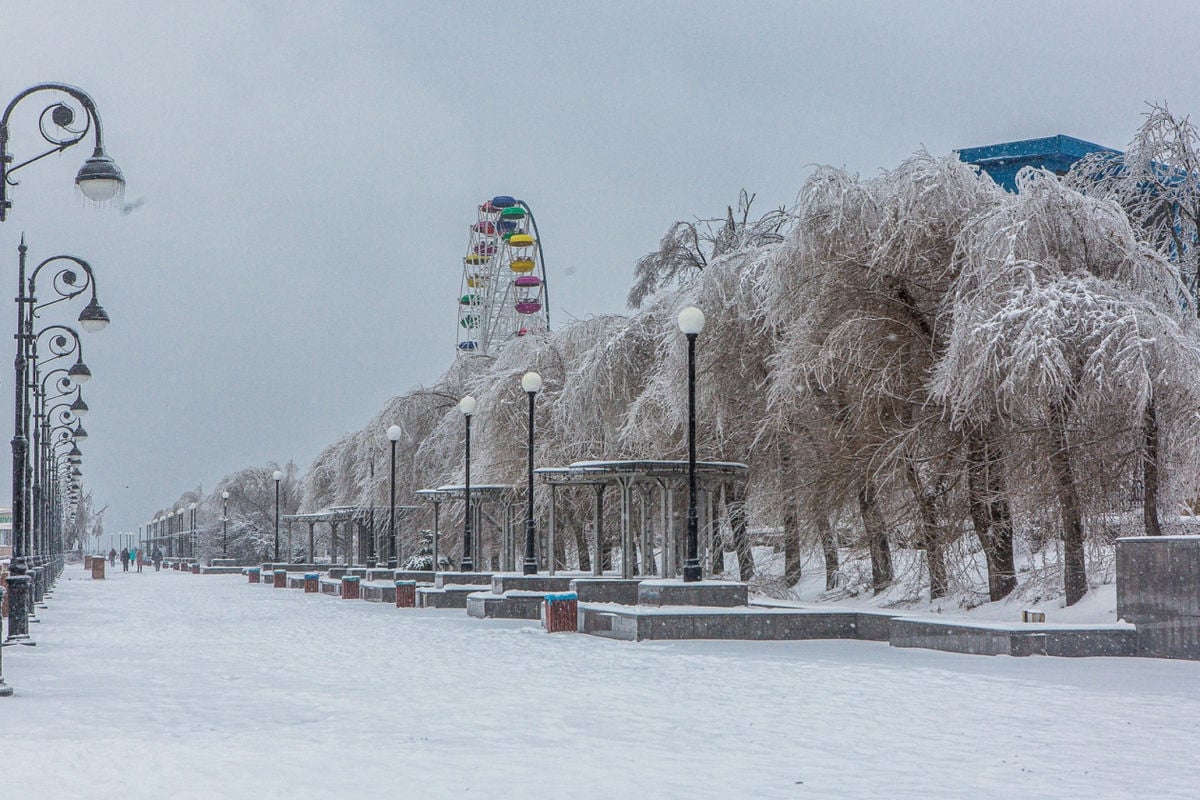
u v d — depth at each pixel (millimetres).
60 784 8938
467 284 92750
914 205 25562
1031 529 24859
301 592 52969
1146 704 12758
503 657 19609
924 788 8602
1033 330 21250
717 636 22281
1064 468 22422
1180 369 21109
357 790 8656
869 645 20984
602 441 38156
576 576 33000
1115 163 28250
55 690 15086
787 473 30906
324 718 12422
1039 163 57469
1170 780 8844
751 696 13898
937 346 25625
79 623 30188
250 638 24625
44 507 52500
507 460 43500
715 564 32438
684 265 39531
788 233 27641
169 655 20531
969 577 26500
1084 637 17719
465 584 38750
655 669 17188
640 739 10906
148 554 190500
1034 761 9633
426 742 10805
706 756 9992
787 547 31953
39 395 40094
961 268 24812
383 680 16188
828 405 28156
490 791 8594
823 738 10859
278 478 71562
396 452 56219
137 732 11477
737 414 31844
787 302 27406
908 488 26188
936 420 25047
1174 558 17281
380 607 38281
